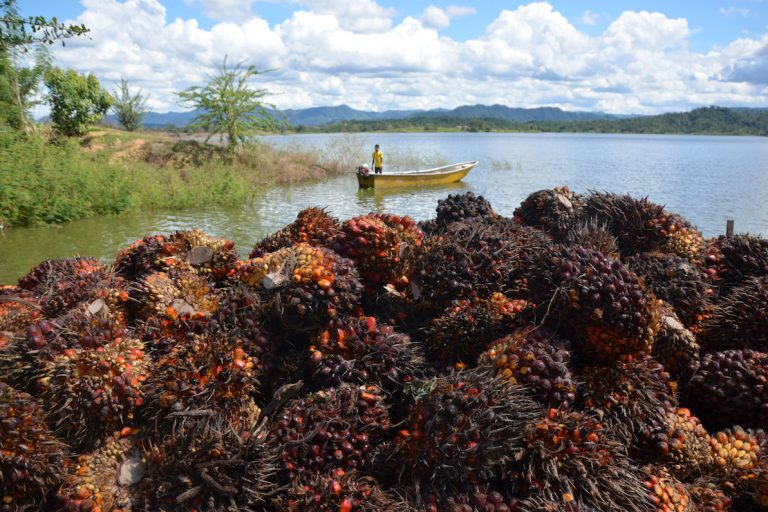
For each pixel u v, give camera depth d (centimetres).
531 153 7675
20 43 1128
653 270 452
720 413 367
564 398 321
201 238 465
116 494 275
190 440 280
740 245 498
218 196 2378
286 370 349
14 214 1775
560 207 574
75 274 434
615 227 534
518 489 294
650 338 343
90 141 3266
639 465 326
